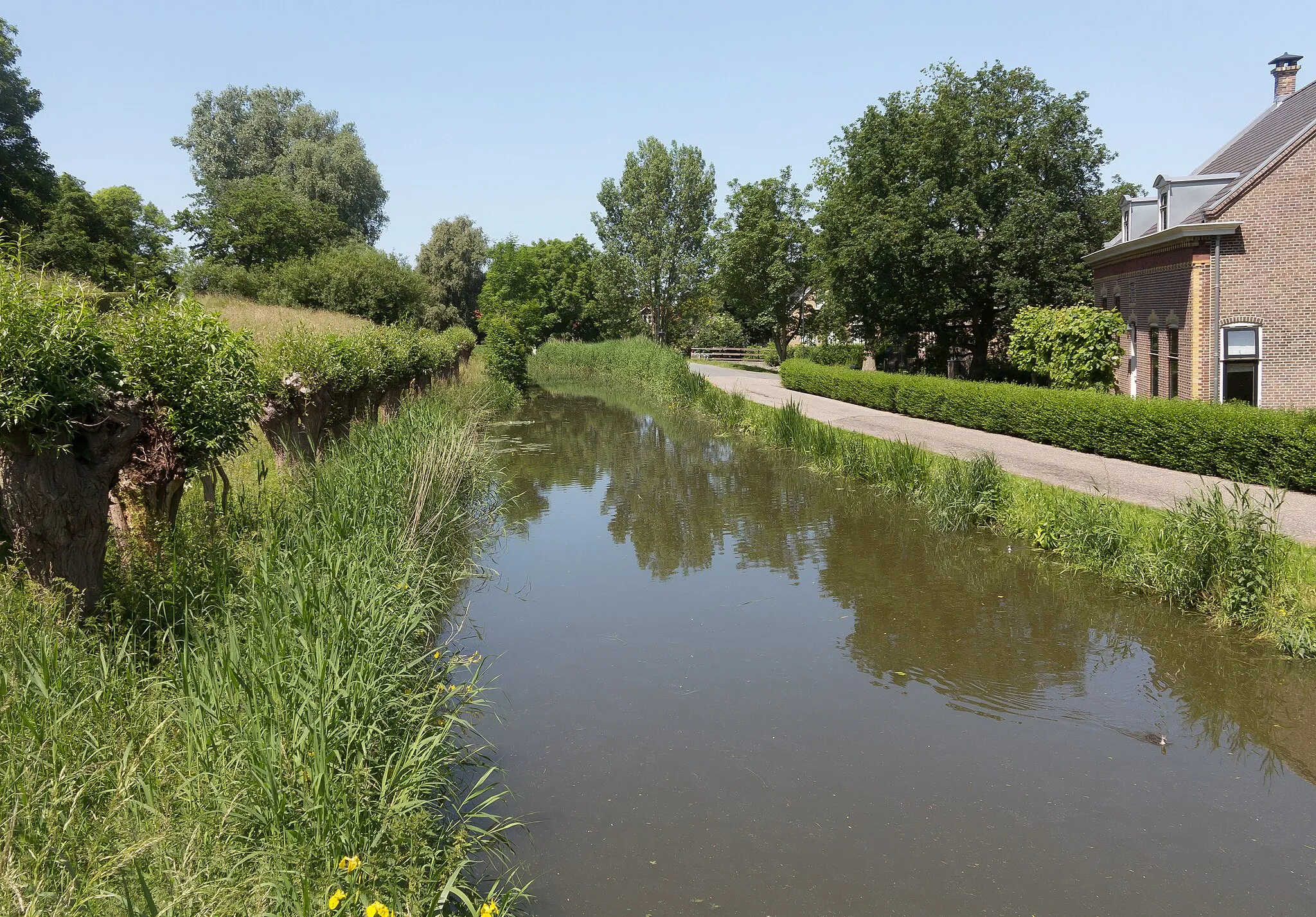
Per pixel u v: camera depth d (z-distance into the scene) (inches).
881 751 227.8
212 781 152.0
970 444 665.6
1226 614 304.3
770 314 1760.6
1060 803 202.4
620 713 250.7
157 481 258.5
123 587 233.6
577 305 2380.7
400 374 629.9
